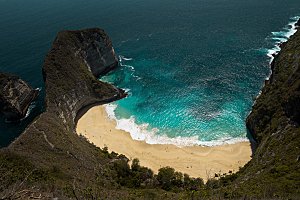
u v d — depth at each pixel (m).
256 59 155.38
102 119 122.69
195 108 124.12
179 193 73.88
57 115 109.56
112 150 105.38
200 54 166.75
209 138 107.75
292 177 63.00
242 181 74.44
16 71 156.88
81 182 74.19
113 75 155.12
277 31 186.38
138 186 84.25
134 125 117.62
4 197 26.42
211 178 87.19
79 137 107.25
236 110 120.50
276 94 103.94
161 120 119.12
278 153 78.50
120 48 183.00
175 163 98.12
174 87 139.62
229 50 167.75
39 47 183.75
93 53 151.88
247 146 102.19
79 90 129.50
